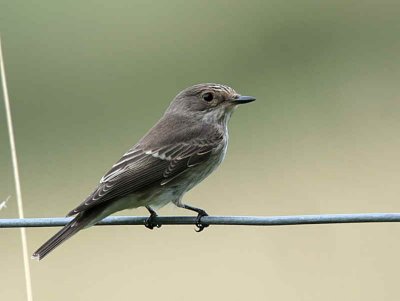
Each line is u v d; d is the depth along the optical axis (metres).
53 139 16.34
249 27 18.56
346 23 18.75
